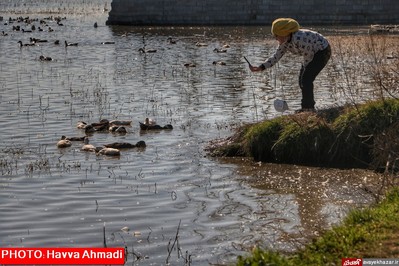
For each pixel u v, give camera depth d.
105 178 16.86
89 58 42.22
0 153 19.14
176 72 35.47
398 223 11.62
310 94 19.53
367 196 15.12
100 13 84.62
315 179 16.62
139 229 13.59
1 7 93.06
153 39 54.56
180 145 19.95
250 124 19.75
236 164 18.06
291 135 18.08
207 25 66.75
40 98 27.61
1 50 46.38
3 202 15.17
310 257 10.69
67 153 19.20
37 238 13.16
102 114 24.58
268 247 12.53
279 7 65.62
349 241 11.03
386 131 17.00
